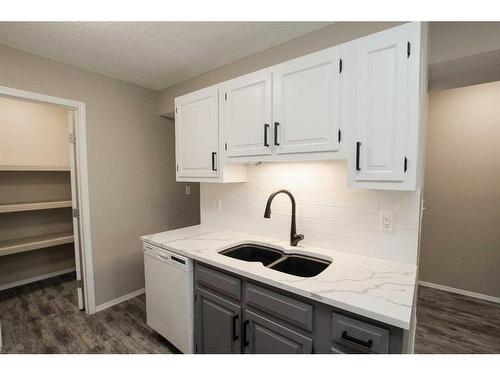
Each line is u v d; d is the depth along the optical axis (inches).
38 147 131.2
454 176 116.0
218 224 96.3
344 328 42.8
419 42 44.3
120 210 106.8
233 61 89.0
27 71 80.8
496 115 106.7
